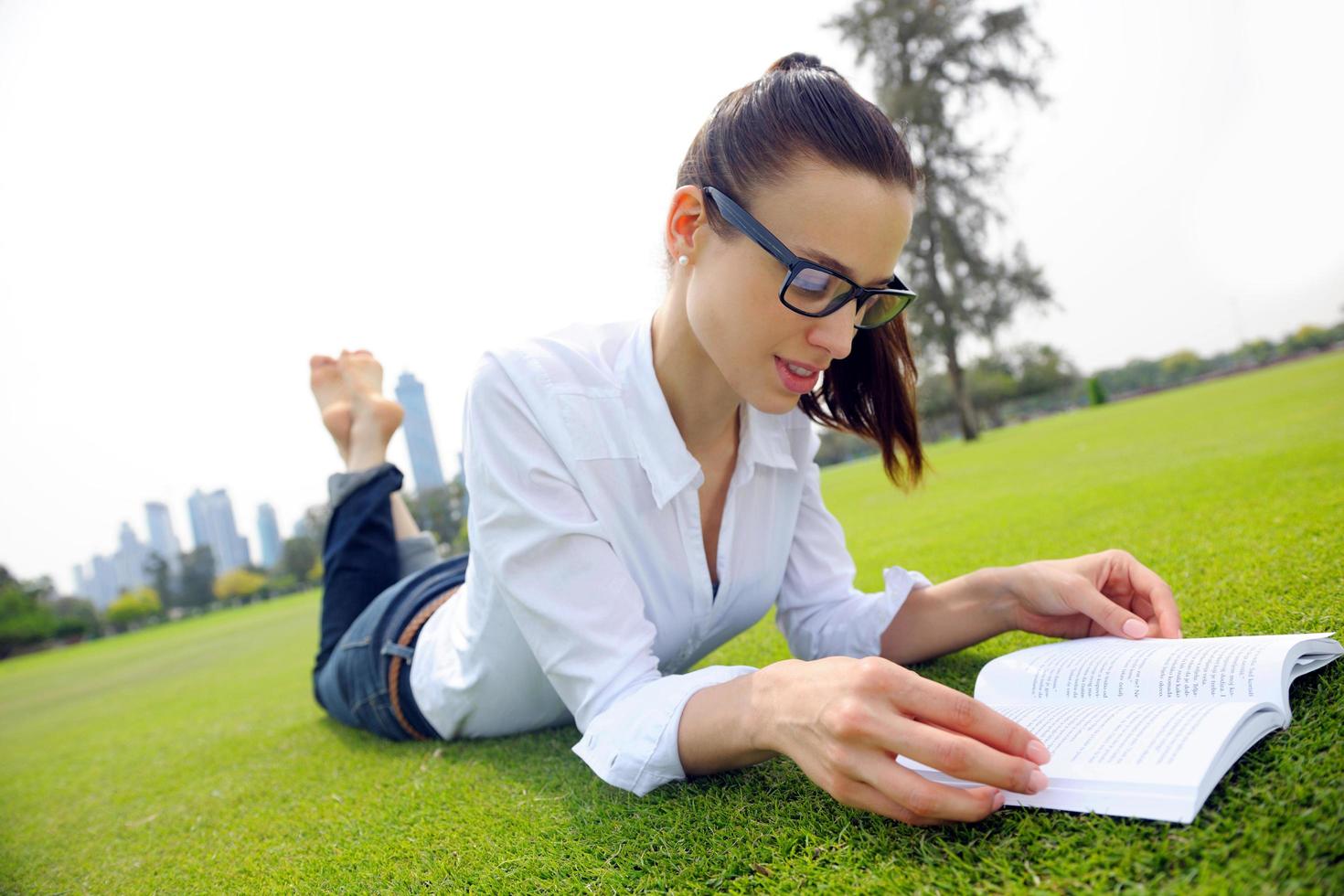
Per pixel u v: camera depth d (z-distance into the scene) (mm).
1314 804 623
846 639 1380
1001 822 756
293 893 1059
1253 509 2066
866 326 1115
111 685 5340
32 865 1495
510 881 930
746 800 969
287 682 3473
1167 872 604
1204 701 786
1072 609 1136
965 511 3693
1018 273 14180
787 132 942
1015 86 14188
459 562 1805
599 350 1249
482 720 1537
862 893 713
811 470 1440
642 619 1124
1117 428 7426
